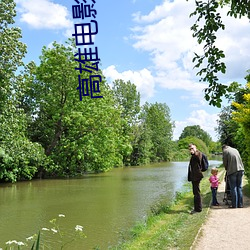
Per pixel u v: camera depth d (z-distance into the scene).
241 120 11.78
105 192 19.05
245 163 14.29
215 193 10.97
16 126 23.44
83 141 32.16
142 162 63.44
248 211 9.70
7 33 21.77
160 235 7.49
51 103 32.78
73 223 11.01
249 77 5.54
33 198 17.14
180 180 26.69
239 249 6.23
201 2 4.71
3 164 25.48
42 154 29.06
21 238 9.39
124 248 7.35
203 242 6.70
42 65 32.81
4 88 21.38
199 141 114.31
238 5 4.37
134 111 70.12
